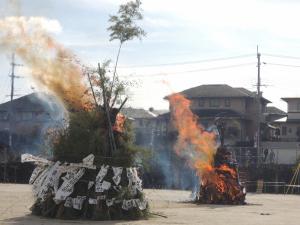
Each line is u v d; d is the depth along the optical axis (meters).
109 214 17.31
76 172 17.66
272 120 76.81
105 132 18.06
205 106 69.00
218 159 28.61
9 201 25.58
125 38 19.09
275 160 59.16
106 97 18.34
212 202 27.92
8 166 53.56
